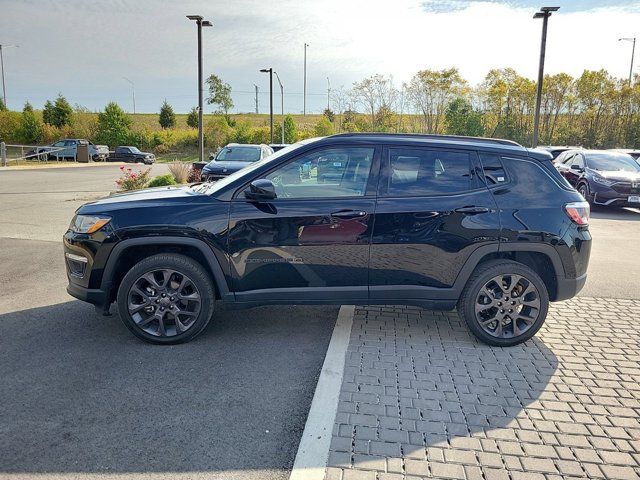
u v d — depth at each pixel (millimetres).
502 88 34969
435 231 4156
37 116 54031
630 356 4172
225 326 4723
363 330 4652
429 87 35469
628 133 35062
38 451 2795
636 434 3037
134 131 53125
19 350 4109
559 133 35594
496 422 3137
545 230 4207
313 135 43312
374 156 4242
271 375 3740
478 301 4289
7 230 9383
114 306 5203
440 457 2777
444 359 4051
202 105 20625
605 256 7941
